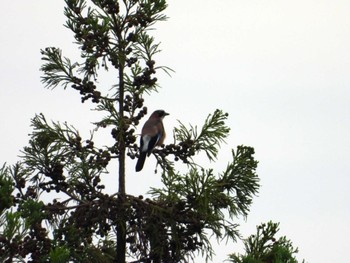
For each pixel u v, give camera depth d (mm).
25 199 16594
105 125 17109
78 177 16969
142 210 16891
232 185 17000
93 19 17547
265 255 15422
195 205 16516
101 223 16719
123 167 17188
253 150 17109
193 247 16719
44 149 17094
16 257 12680
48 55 17656
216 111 17141
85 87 17422
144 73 17406
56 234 16594
